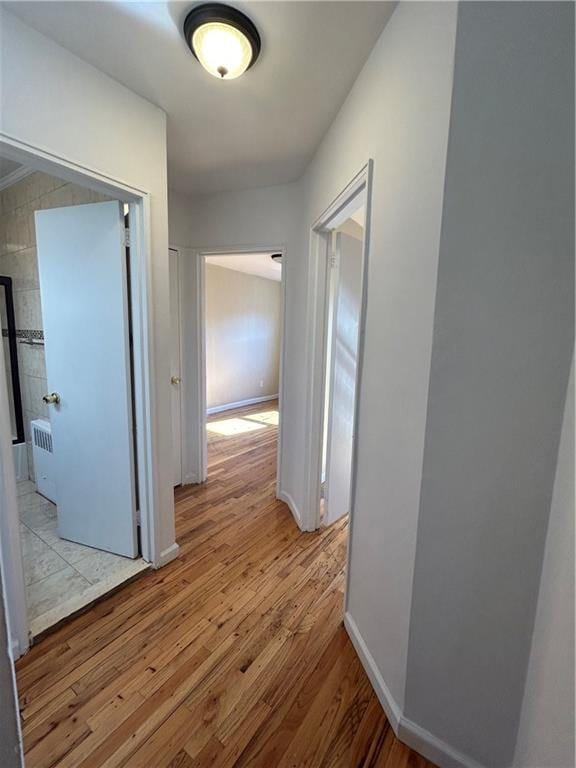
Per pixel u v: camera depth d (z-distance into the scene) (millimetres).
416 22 1016
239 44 1239
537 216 828
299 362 2477
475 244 890
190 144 2027
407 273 1087
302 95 1591
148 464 1900
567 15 754
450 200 897
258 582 1904
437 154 926
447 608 1040
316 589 1858
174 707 1250
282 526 2471
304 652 1481
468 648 1028
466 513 981
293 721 1213
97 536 2086
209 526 2461
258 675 1376
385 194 1227
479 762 1053
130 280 1797
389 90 1188
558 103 781
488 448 937
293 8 1147
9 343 2975
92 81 1439
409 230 1072
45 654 1447
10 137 1233
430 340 971
